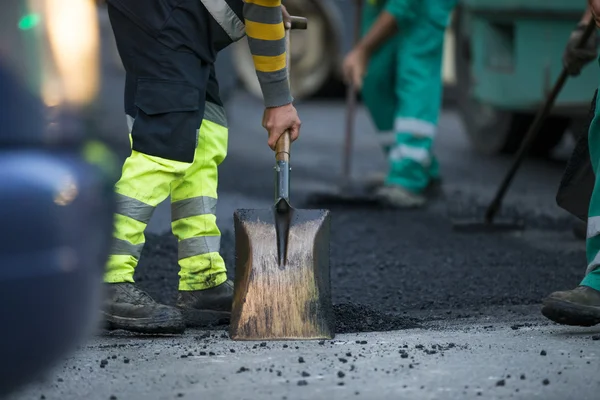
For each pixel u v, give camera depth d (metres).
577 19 23.20
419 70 20.80
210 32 10.79
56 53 7.09
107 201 7.56
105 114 25.67
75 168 7.12
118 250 10.77
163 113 10.63
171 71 10.63
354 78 21.48
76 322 7.13
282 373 9.09
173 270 14.95
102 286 7.62
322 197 20.98
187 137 10.72
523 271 15.38
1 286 6.78
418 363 9.38
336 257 16.38
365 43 21.34
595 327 11.20
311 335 10.39
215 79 11.43
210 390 8.63
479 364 9.34
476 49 25.81
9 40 6.94
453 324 12.07
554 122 26.81
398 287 14.44
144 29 10.62
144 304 10.83
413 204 20.75
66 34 7.15
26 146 6.98
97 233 7.36
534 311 12.96
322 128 32.50
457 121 35.34
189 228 11.62
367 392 8.52
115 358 9.71
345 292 14.18
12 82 6.92
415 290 14.27
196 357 9.72
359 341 10.32
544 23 23.62
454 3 20.86
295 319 10.43
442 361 9.45
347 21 36.38
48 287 6.90
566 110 23.52
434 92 20.94
